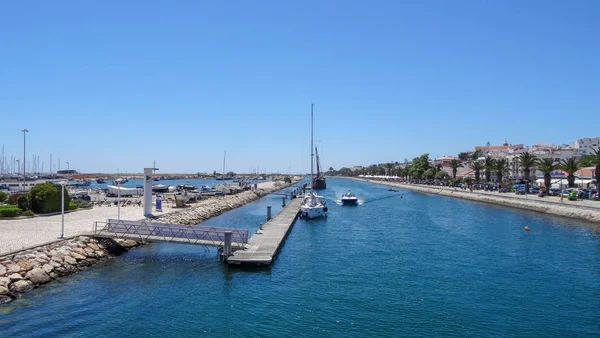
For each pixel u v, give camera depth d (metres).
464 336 22.78
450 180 178.75
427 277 33.97
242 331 23.42
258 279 33.41
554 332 23.34
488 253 43.03
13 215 52.41
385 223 68.31
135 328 23.70
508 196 100.19
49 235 39.97
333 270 36.28
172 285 31.66
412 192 168.00
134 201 86.75
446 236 54.16
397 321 24.81
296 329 23.72
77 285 31.30
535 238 52.06
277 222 63.59
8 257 31.25
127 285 31.48
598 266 37.47
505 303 27.84
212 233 41.41
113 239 42.66
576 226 62.31
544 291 30.36
